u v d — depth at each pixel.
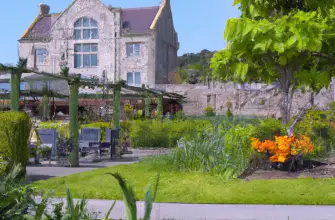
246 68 8.33
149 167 9.36
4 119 8.00
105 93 21.89
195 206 6.23
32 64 46.69
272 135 9.24
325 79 8.82
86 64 46.06
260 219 5.62
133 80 45.09
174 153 9.61
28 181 8.37
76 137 11.49
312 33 7.50
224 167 8.38
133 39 45.03
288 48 7.80
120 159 13.30
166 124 17.56
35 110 26.95
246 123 11.73
